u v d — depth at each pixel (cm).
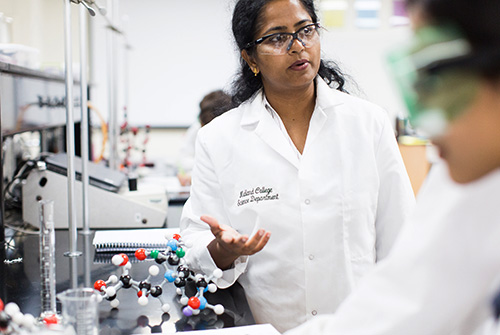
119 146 493
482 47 58
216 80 719
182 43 714
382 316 74
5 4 252
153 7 707
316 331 88
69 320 101
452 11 59
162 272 167
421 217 74
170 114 723
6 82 204
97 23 451
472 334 78
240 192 160
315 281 156
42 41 324
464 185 66
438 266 69
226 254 146
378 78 399
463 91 59
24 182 232
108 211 238
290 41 150
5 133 204
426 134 65
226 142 165
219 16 711
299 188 156
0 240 203
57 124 314
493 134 61
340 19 457
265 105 167
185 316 129
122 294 145
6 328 102
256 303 162
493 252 66
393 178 159
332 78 179
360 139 160
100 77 677
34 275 162
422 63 59
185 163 452
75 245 185
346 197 155
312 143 160
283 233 157
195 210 169
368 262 157
